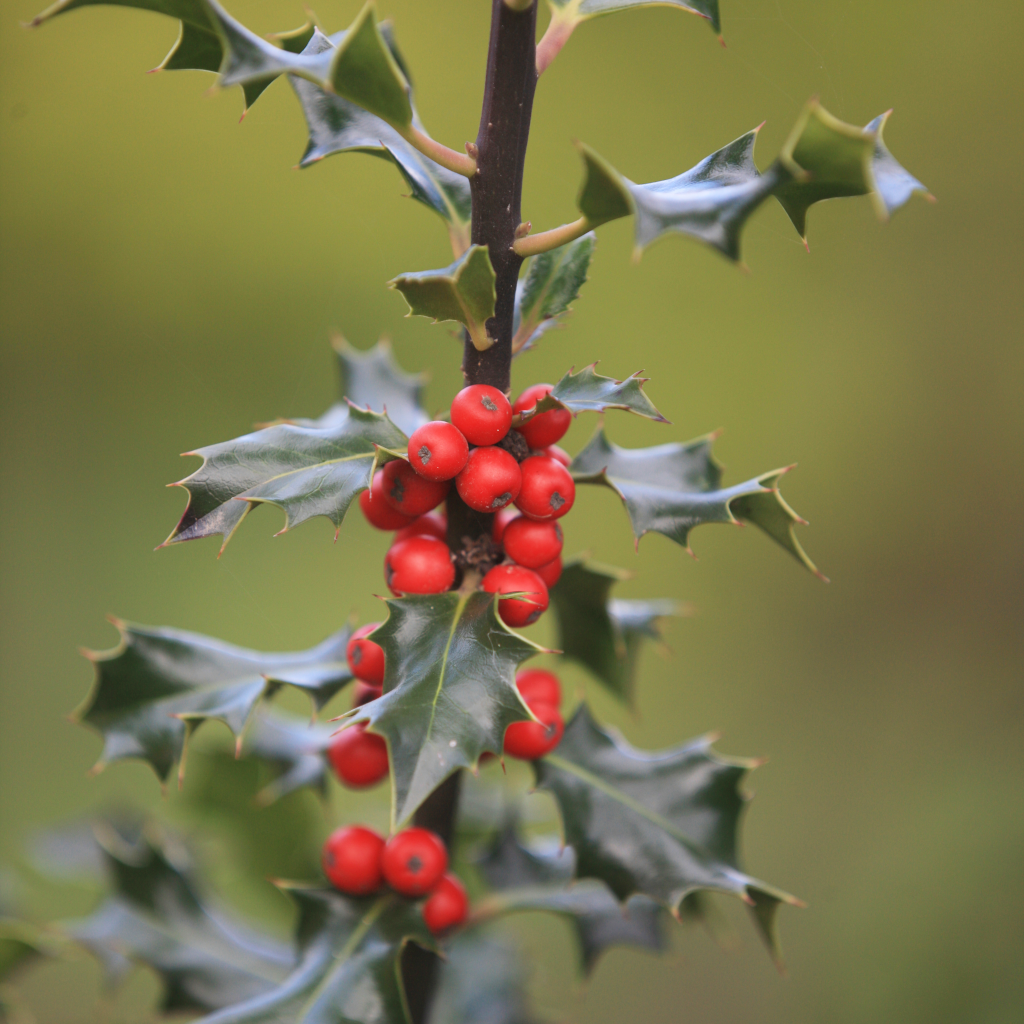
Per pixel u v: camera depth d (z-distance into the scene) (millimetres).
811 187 1334
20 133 7109
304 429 1632
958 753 6219
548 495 1613
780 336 7371
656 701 6688
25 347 7227
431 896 1875
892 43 7086
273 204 7238
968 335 7297
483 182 1487
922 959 5199
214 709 1896
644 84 6965
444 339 7129
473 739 1422
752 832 6016
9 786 5805
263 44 1334
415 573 1655
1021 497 7086
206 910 2395
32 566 6730
